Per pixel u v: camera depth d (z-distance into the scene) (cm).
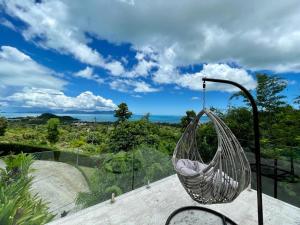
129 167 454
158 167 466
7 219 181
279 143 610
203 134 576
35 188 367
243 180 216
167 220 265
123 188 429
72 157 541
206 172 219
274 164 459
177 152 299
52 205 335
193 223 266
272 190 424
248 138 675
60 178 450
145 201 322
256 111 223
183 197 337
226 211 303
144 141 728
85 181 462
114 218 275
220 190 219
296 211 308
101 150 761
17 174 290
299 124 627
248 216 292
